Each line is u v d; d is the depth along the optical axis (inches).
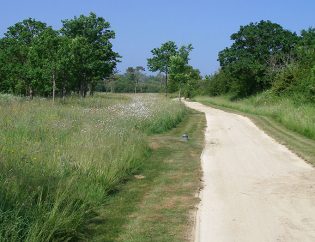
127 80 4047.7
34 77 1251.2
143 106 1007.0
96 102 1289.4
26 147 414.6
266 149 680.4
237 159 589.9
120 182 430.9
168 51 2113.7
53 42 1240.8
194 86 2768.2
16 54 1374.3
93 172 393.7
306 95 1298.0
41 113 752.3
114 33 1849.2
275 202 382.6
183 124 1026.1
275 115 1258.0
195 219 333.1
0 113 674.2
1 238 230.1
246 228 318.7
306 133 847.7
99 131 551.8
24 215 260.5
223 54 2313.0
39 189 290.4
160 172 488.4
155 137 756.0
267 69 2161.7
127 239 287.0
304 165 550.9
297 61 1929.1
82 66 1578.5
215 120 1150.3
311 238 300.7
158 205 363.3
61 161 384.2
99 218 324.8
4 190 272.5
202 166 533.6
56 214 273.9
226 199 390.3
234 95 2428.6
